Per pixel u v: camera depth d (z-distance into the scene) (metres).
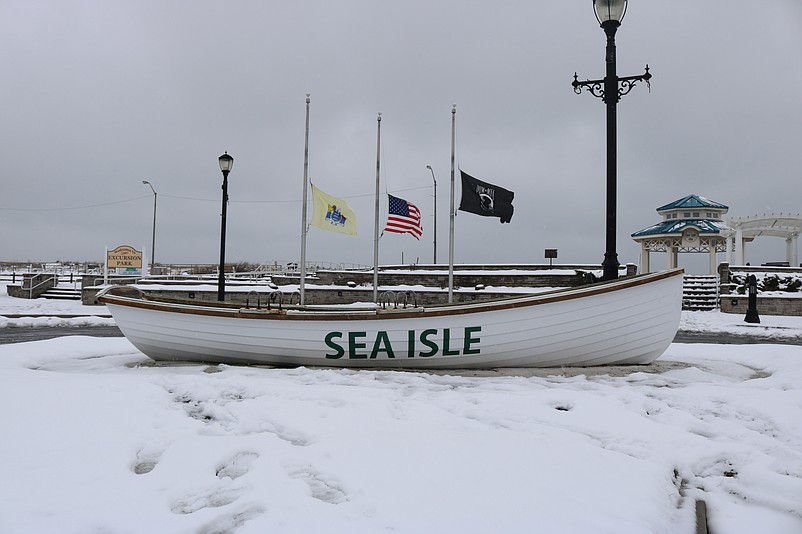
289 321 8.79
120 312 9.32
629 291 8.51
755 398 6.40
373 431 5.00
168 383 7.05
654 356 9.02
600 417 5.55
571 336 8.57
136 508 3.41
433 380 7.75
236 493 3.66
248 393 6.65
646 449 4.71
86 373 8.22
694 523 3.44
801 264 43.84
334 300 24.36
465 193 14.51
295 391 6.63
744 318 22.09
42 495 3.58
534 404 6.04
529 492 3.65
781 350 10.32
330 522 3.19
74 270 42.16
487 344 8.58
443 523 3.19
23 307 23.61
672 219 32.34
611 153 9.81
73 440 4.72
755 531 3.34
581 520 3.25
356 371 8.44
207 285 25.00
